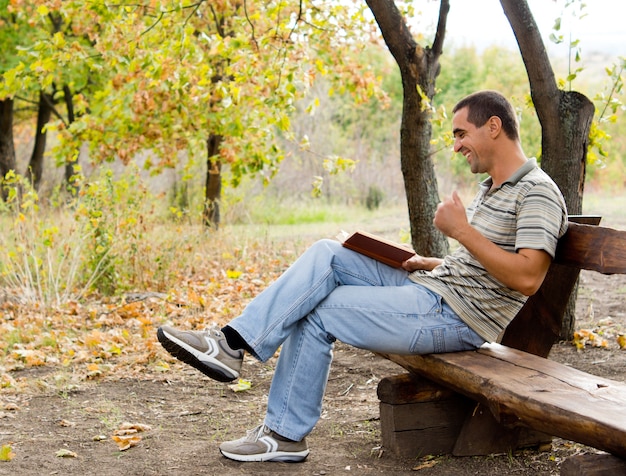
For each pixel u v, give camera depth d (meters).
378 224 16.44
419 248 6.30
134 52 8.34
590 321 6.53
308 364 3.51
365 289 3.45
